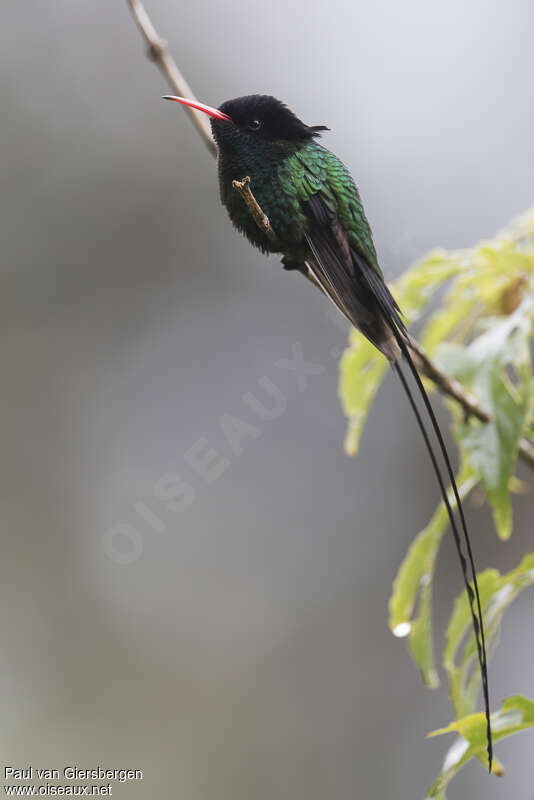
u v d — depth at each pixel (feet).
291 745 39.65
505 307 18.48
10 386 49.11
